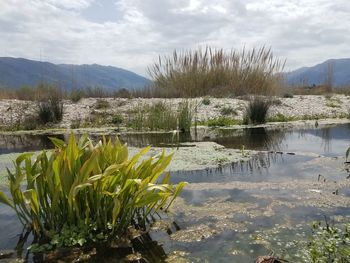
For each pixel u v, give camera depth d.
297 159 5.92
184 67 17.53
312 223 3.07
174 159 5.97
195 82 17.27
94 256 2.58
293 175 4.83
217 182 4.53
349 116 13.92
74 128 11.63
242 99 15.68
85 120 12.57
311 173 4.91
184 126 10.81
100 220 2.90
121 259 2.54
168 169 5.31
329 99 17.94
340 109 15.74
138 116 11.52
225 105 14.18
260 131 10.19
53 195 2.84
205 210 3.48
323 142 7.91
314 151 6.73
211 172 5.11
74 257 2.56
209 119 12.48
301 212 3.38
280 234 2.89
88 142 3.00
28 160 2.96
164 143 8.02
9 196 3.97
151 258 2.54
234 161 5.83
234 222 3.16
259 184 4.38
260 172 5.05
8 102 14.41
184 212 3.43
